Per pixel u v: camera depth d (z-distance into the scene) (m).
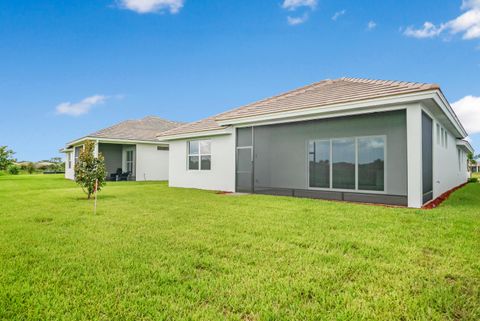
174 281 3.14
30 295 2.84
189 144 15.27
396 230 5.23
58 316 2.46
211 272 3.38
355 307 2.56
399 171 11.57
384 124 11.91
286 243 4.46
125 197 10.51
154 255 3.94
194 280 3.14
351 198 10.42
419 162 7.86
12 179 23.16
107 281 3.13
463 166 23.91
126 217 6.55
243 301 2.69
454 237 4.77
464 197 10.98
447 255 3.92
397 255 3.90
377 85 9.71
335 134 13.20
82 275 3.31
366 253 3.97
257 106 12.62
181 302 2.68
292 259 3.75
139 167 21.78
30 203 8.96
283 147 14.96
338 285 3.00
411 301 2.66
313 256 3.84
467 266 3.51
